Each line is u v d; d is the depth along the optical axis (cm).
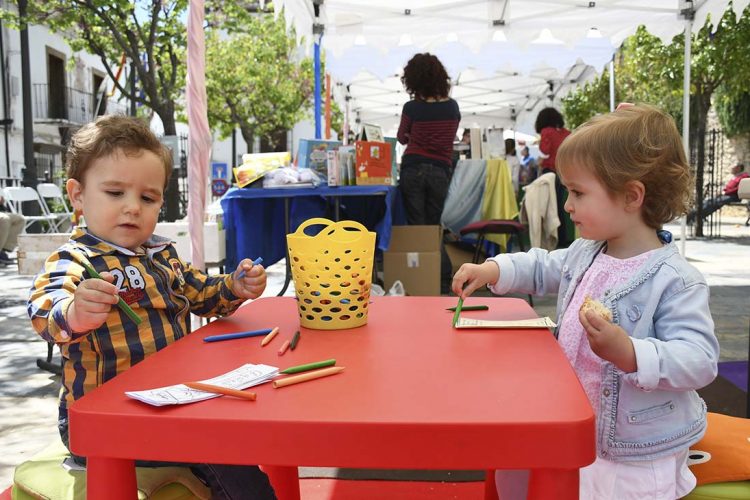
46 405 317
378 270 511
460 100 1209
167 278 152
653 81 1297
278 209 447
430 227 470
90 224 143
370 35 686
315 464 81
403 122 500
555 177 567
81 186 143
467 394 90
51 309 118
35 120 1802
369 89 1058
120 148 140
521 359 108
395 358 110
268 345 121
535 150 1109
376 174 432
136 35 1311
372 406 85
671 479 132
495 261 166
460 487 208
